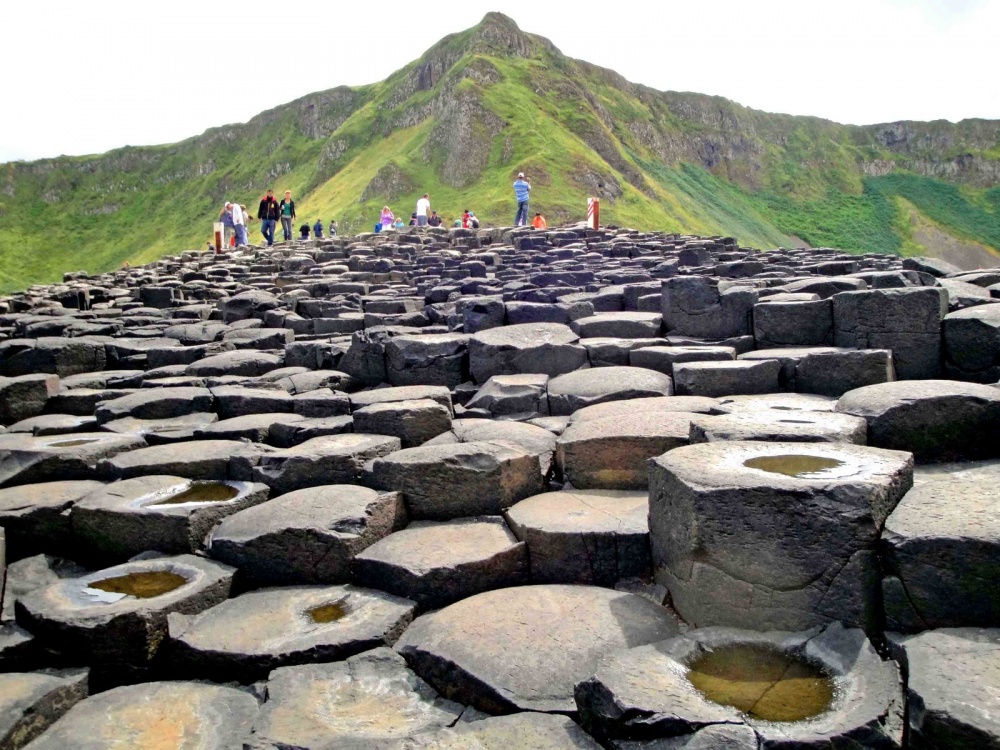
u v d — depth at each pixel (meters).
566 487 6.07
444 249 28.28
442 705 3.98
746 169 153.50
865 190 152.25
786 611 4.05
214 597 5.02
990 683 3.23
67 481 6.75
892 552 3.85
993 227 140.38
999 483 4.42
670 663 3.76
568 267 20.22
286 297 16.61
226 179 183.25
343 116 178.62
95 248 181.12
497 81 125.19
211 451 6.86
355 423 7.34
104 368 12.53
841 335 8.20
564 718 3.67
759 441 5.15
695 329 9.47
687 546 4.31
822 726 3.19
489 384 8.54
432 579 4.88
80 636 4.48
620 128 136.50
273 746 3.56
